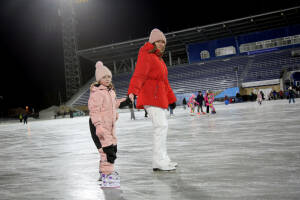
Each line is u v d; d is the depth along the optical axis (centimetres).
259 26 5247
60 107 5525
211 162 417
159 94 401
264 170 346
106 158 343
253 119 1125
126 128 1248
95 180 374
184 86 5247
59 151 694
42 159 588
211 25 5025
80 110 5419
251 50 5444
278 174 324
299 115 1134
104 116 349
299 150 457
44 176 420
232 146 543
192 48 5809
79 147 743
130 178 367
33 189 350
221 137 684
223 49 5628
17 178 420
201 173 357
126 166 445
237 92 4478
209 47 5716
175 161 447
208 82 5103
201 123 1150
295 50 4812
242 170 355
